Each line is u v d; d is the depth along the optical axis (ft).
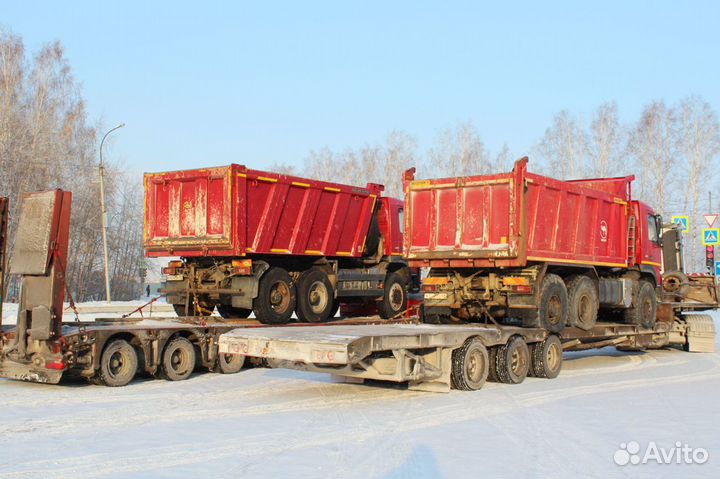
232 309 56.70
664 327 57.82
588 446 24.95
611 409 32.17
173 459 22.79
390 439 25.89
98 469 21.56
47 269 36.32
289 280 50.39
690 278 65.46
